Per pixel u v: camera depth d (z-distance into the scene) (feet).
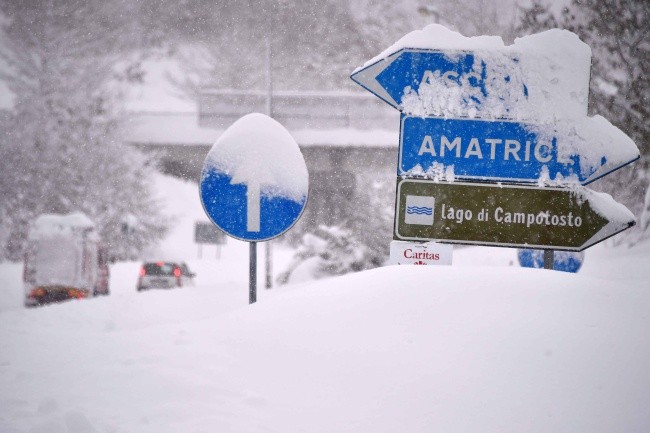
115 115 394.52
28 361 42.04
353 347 38.27
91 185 376.48
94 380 36.96
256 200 49.96
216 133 430.61
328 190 412.77
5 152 366.02
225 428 31.09
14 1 403.34
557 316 39.60
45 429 30.01
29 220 361.51
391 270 46.50
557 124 53.52
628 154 53.11
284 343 39.81
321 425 32.19
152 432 30.37
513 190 53.57
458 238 53.67
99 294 205.05
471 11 309.01
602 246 181.27
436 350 37.29
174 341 42.47
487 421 32.50
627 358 36.11
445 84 54.03
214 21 557.33
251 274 50.29
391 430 31.91
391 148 403.54
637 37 175.01
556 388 34.30
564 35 54.29
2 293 237.25
